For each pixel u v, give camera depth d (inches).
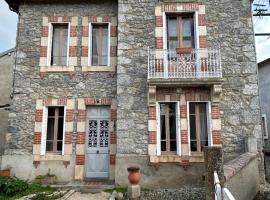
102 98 403.9
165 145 370.6
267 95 583.2
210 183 198.8
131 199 297.7
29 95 406.3
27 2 429.1
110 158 391.2
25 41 420.2
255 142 348.5
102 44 427.5
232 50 386.9
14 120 400.2
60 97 405.4
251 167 304.3
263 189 332.2
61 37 429.4
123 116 374.0
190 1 398.6
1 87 526.9
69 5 429.4
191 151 366.9
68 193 319.3
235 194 224.7
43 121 399.2
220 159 201.0
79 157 388.5
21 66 413.7
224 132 366.3
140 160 361.1
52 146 399.5
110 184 362.6
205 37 388.2
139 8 402.6
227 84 378.3
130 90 381.1
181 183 353.4
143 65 387.2
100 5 428.8
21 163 387.9
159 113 376.8
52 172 384.8
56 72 411.5
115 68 410.0
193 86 372.5
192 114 378.3
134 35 395.5
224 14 397.1
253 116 369.1
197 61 371.9
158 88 376.5
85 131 400.2
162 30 392.8
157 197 302.5
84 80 409.4
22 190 336.5
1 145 500.7
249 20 394.6
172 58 381.4
